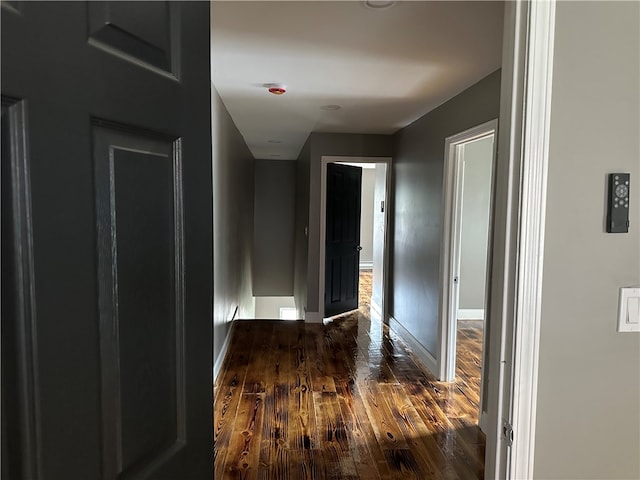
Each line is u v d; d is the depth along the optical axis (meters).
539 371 1.05
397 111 3.86
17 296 0.51
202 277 0.87
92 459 0.62
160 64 0.73
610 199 1.04
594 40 1.01
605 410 1.09
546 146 1.01
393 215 5.10
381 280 5.68
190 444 0.86
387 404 3.09
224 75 2.85
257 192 8.41
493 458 1.12
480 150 5.50
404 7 1.84
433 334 3.71
